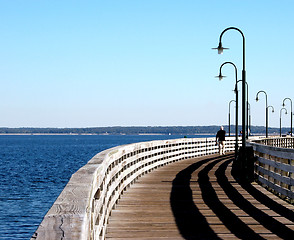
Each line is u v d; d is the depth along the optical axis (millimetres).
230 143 44469
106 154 7926
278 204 11531
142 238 7727
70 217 2543
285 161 12492
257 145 15875
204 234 8062
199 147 35094
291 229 8539
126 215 9867
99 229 5297
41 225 2395
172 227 8656
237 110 22062
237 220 9375
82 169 4965
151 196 12875
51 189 39469
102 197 6355
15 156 93812
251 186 15453
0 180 46562
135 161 16422
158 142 22516
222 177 18609
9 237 20984
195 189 14531
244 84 17125
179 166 24766
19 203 31266
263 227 8680
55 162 74875
